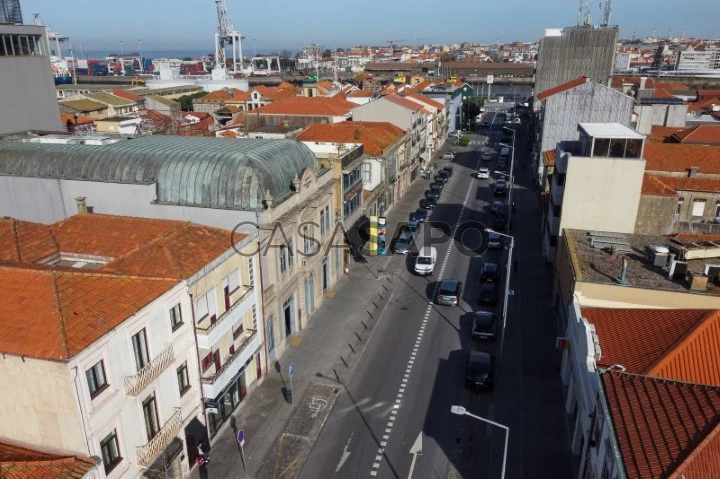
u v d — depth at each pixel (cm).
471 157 10625
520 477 2783
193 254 2850
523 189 8325
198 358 2794
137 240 3006
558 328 4109
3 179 3900
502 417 3234
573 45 10212
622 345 2677
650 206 4609
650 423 1919
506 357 3853
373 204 6506
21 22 5384
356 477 2794
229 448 2995
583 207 4397
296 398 3416
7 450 2095
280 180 3850
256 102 12269
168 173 3709
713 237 4112
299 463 2886
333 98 9600
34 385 2030
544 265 5428
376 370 3709
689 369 2359
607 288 3212
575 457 2880
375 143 6700
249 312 3334
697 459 1683
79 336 2061
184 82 18525
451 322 4344
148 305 2367
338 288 4969
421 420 3212
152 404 2484
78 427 2047
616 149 4294
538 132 8944
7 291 2216
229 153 3791
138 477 2391
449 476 2797
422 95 11500
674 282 3262
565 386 3459
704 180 5541
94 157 3881
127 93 12675
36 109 5506
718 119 8519
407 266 5469
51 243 2981
